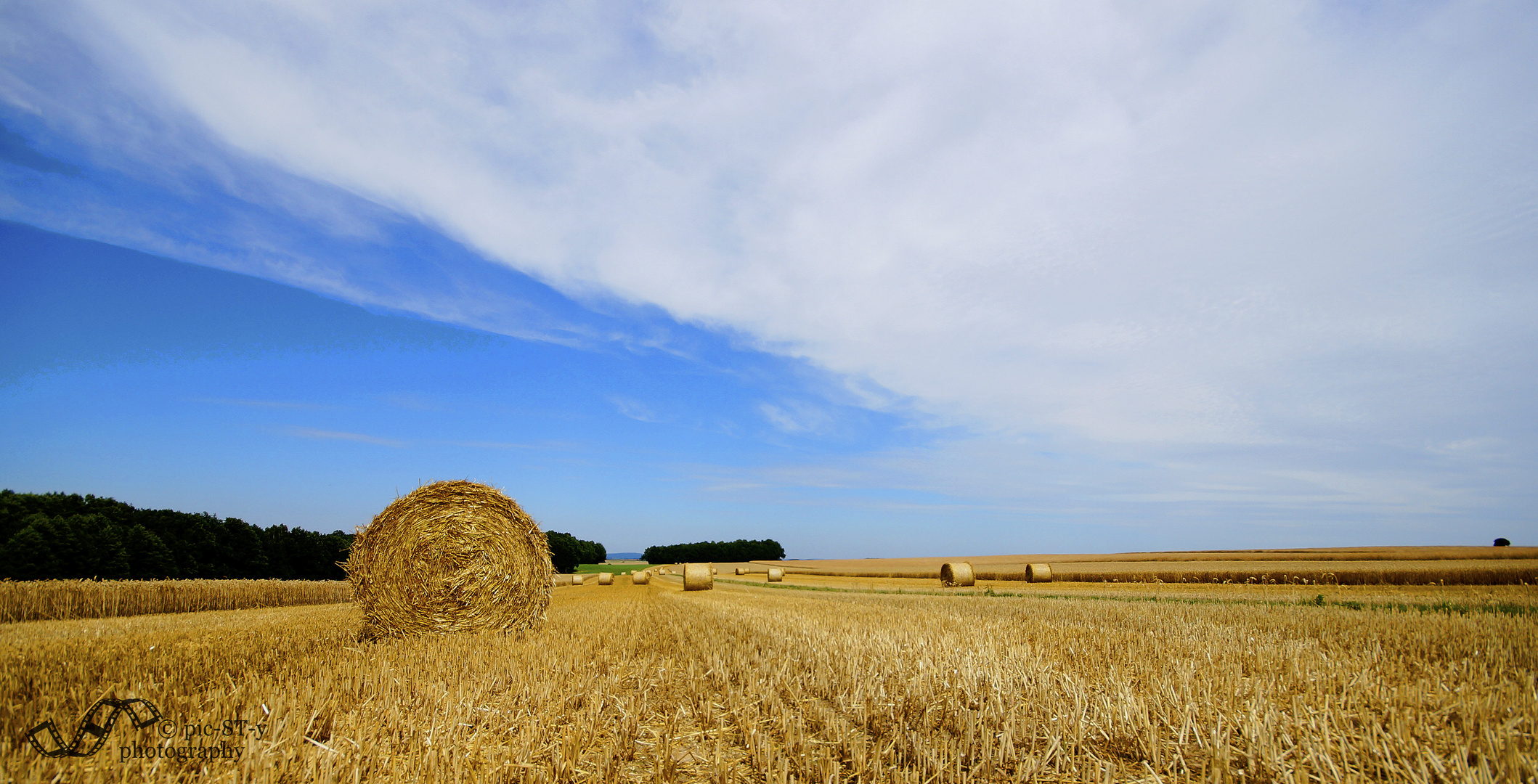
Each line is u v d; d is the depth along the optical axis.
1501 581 22.98
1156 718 4.62
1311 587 23.69
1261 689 5.05
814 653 7.68
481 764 3.95
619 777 4.15
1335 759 3.81
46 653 8.32
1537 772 3.37
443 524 12.02
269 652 8.55
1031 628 10.09
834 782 3.87
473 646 9.20
